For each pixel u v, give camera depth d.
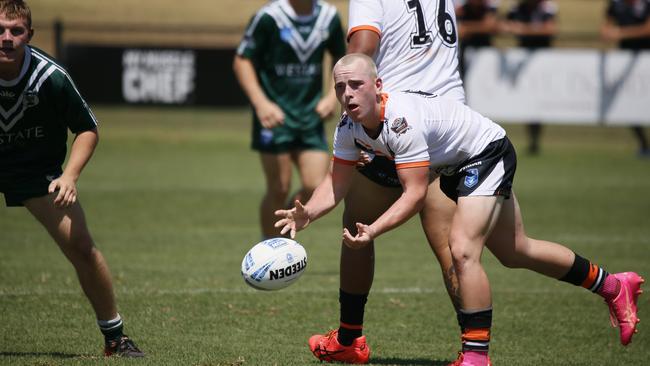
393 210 16.97
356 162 18.39
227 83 66.31
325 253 34.25
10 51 17.41
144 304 25.05
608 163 63.28
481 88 63.22
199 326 22.72
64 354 19.36
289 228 18.02
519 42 64.62
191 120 79.25
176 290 26.98
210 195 48.19
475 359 17.22
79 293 26.14
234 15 104.94
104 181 52.22
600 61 62.75
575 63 62.78
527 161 63.75
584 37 67.56
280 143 31.73
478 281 17.12
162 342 20.80
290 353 20.08
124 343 19.36
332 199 18.30
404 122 17.00
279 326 23.00
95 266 18.83
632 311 19.20
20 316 23.22
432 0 20.20
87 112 18.64
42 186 18.52
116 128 74.38
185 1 108.81
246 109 66.56
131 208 43.81
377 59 20.11
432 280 29.42
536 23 64.25
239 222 40.78
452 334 22.69
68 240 18.56
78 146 18.52
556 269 18.78
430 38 19.94
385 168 18.75
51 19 99.06
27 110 18.06
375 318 24.25
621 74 62.78
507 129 79.19
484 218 17.28
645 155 66.38
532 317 24.62
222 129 75.81
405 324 23.64
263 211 32.78
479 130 17.75
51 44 91.00
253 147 32.34
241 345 20.70
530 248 18.56
